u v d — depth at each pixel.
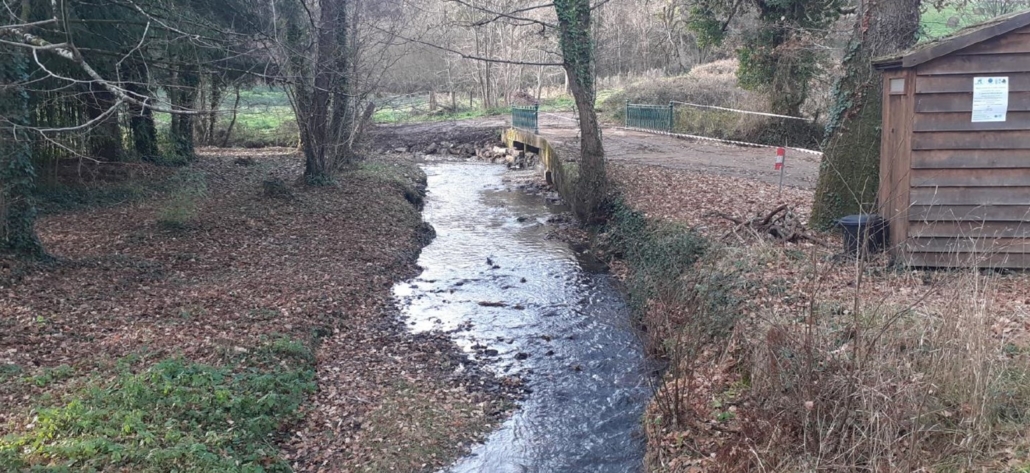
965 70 7.84
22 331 7.57
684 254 10.43
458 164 27.95
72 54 5.88
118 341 7.59
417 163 27.70
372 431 6.60
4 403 5.95
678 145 23.66
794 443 5.18
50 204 14.63
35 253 9.84
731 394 6.52
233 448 5.80
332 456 6.17
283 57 14.02
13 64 9.29
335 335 8.93
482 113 40.44
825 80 23.64
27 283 9.07
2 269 9.14
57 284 9.26
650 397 7.39
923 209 8.15
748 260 9.29
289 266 11.41
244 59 16.64
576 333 9.44
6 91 9.17
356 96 18.38
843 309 6.91
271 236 13.05
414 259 13.28
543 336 9.32
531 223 16.61
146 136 20.11
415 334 9.34
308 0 17.09
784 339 5.93
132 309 8.70
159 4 13.15
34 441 5.24
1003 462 4.48
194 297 9.34
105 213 14.30
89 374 6.65
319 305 9.66
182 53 14.86
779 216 11.34
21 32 6.92
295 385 7.05
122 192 16.25
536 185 21.92
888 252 8.39
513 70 43.72
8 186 9.52
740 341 7.20
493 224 16.67
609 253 13.25
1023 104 7.77
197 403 6.21
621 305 10.50
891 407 4.84
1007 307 6.66
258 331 8.28
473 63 42.81
